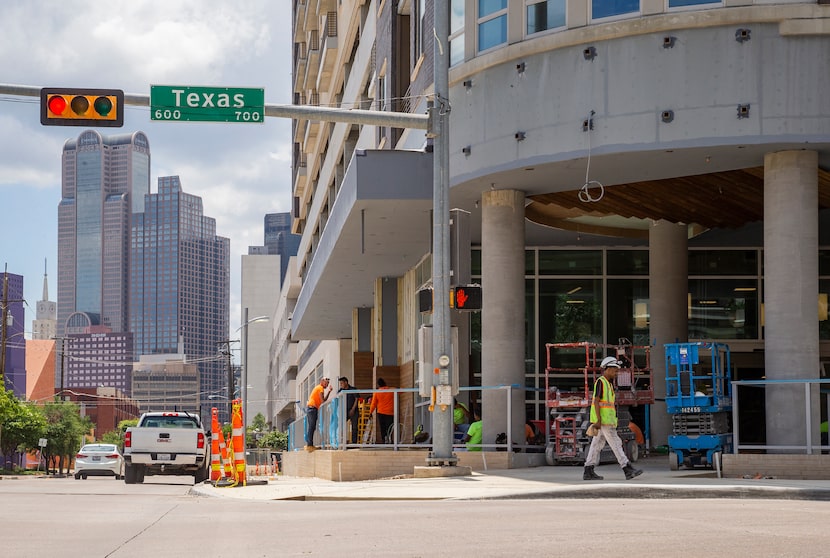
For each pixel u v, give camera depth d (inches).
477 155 805.2
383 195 883.4
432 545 324.8
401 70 1151.0
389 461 819.4
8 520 467.8
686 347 729.0
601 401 639.1
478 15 811.4
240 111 728.3
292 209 2787.9
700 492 544.1
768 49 713.6
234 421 805.2
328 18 1905.8
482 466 794.2
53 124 713.0
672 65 722.8
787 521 382.3
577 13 748.0
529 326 1117.1
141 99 722.8
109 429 7126.0
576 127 747.4
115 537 380.2
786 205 729.6
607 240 1098.7
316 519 442.6
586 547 307.4
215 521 449.7
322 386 1028.5
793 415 719.1
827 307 1117.7
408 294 1322.6
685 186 876.0
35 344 5615.2
